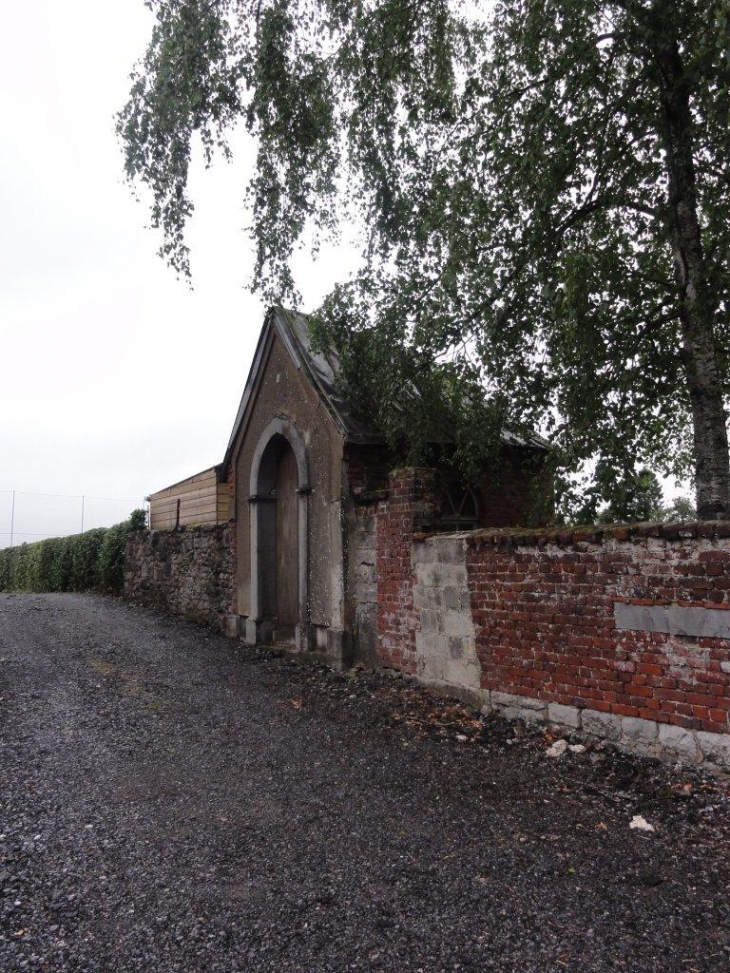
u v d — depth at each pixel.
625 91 6.39
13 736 5.89
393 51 7.98
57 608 15.52
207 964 2.66
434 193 7.66
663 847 3.61
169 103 8.21
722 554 4.36
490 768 4.96
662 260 7.41
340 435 8.73
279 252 9.33
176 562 14.74
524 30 6.88
